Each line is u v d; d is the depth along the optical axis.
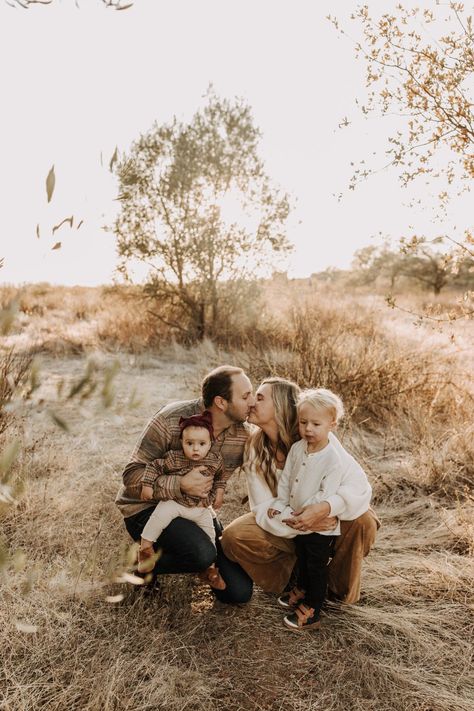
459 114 3.53
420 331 8.67
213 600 2.96
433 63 3.53
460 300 3.70
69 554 3.18
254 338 8.88
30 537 3.33
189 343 9.95
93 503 3.90
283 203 9.92
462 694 2.35
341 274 34.53
